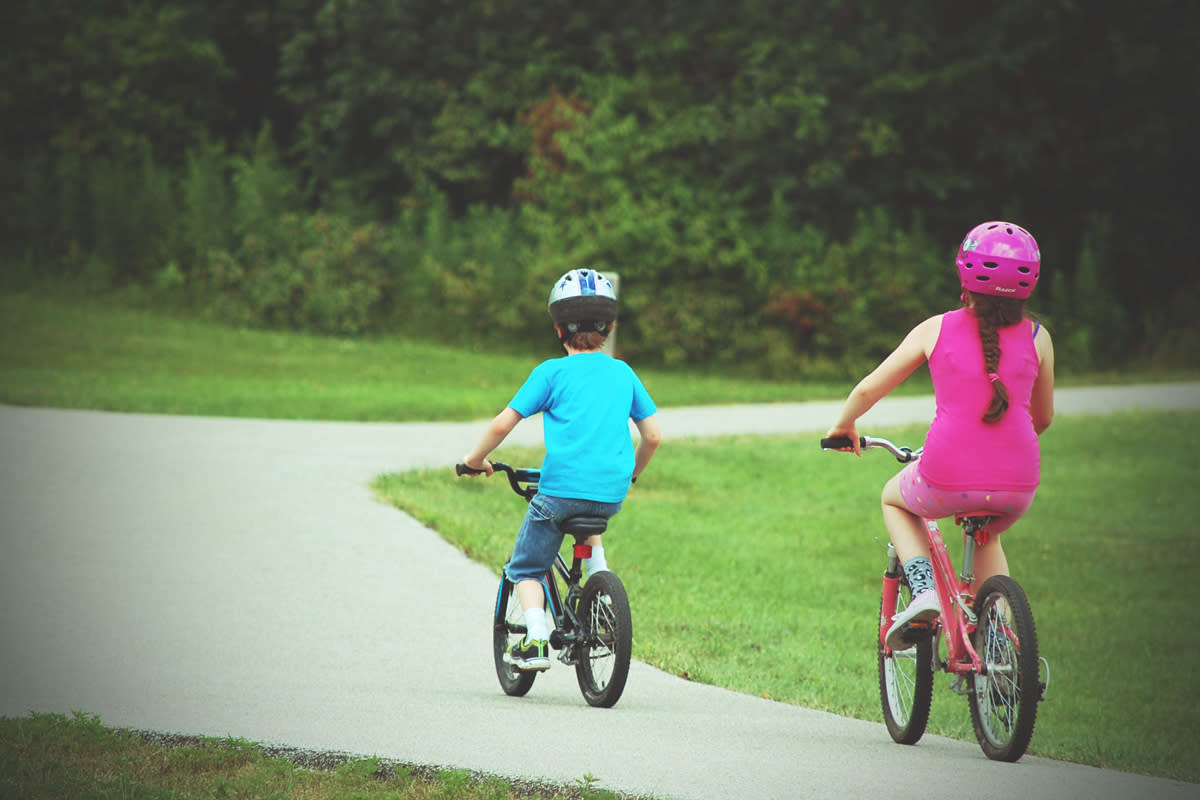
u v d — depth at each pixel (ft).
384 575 118.01
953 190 474.90
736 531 173.27
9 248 433.07
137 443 193.98
